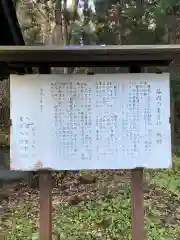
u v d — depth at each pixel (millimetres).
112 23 11523
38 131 4137
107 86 4145
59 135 4145
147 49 3766
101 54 3934
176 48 3750
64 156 4141
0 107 16828
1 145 12781
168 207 7121
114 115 4145
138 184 4242
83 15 11734
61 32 10492
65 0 11086
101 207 6957
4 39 5887
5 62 4363
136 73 4145
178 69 4793
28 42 12266
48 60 4125
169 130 4145
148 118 4145
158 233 5730
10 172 9703
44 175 4227
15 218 6750
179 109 12812
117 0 11344
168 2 9859
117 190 8125
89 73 4145
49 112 4137
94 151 4141
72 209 6996
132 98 4145
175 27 10961
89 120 4145
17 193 8523
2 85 16922
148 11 10836
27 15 11883
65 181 9336
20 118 4133
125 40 11203
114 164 4141
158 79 4152
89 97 4141
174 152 11188
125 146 4145
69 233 5840
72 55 3971
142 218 4242
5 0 4996
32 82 4133
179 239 5594
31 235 5828
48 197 4230
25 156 4137
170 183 8273
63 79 4133
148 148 4141
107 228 5984
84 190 8531
